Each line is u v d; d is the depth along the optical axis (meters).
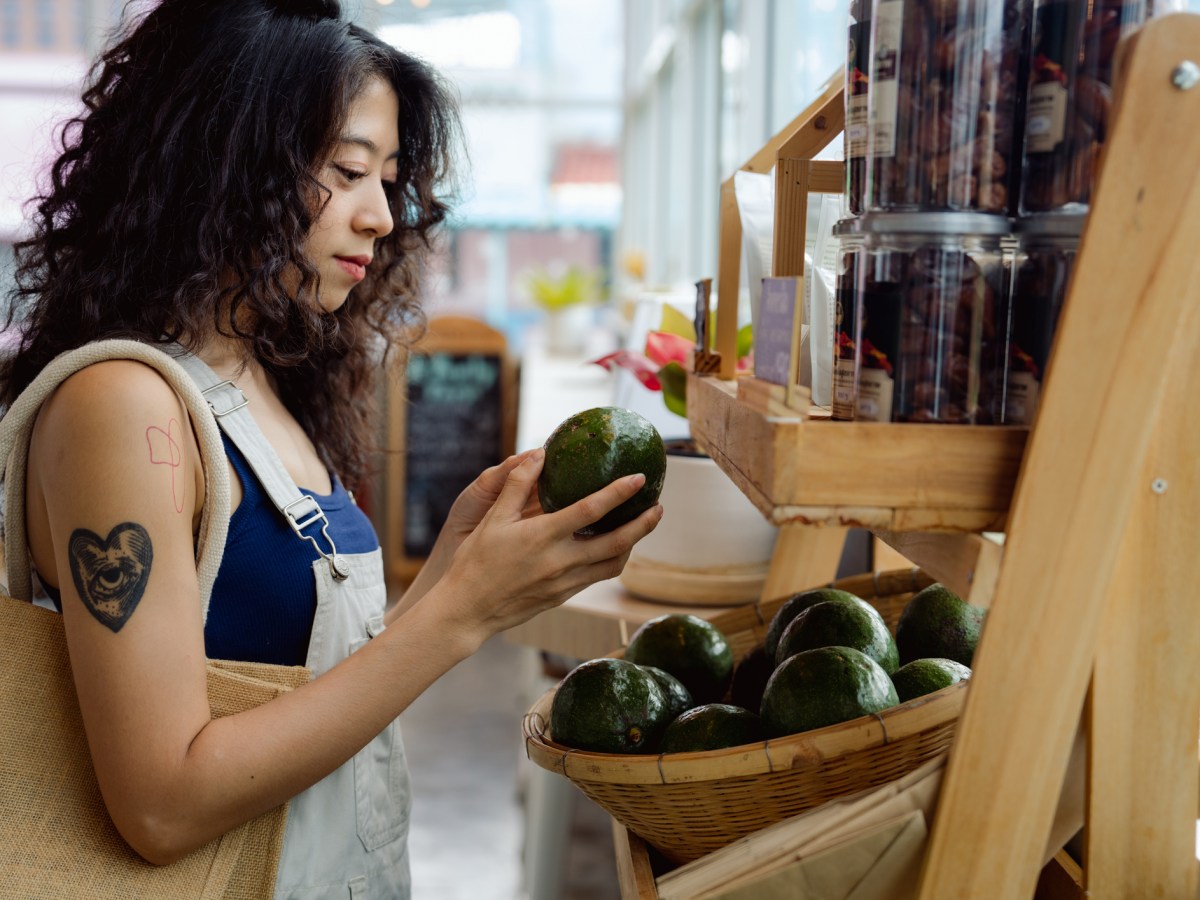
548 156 9.41
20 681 0.92
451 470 6.05
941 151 0.71
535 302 6.96
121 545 0.86
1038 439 0.65
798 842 0.75
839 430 0.68
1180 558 0.68
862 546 1.75
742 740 0.90
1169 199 0.63
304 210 1.08
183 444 0.93
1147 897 0.70
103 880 0.90
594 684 0.96
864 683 0.86
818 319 0.98
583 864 2.83
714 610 1.58
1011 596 0.66
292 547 1.05
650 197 6.56
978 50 0.70
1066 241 0.69
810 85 2.62
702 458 1.56
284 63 1.06
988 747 0.67
